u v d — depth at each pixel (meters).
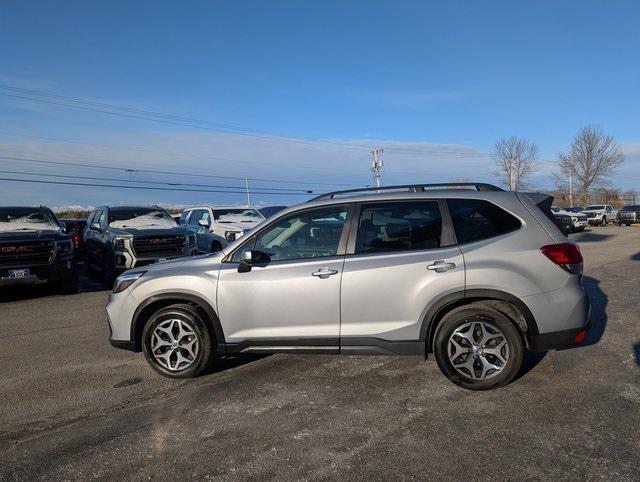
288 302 4.36
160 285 4.66
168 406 4.11
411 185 4.66
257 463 3.16
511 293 3.98
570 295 4.03
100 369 5.16
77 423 3.86
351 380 4.50
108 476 3.08
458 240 4.19
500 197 4.29
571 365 4.66
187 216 15.88
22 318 7.97
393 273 4.16
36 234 9.53
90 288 10.98
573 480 2.84
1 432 3.76
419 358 5.03
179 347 4.68
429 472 2.98
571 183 71.06
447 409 3.81
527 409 3.76
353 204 4.48
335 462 3.13
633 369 4.52
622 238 21.33
